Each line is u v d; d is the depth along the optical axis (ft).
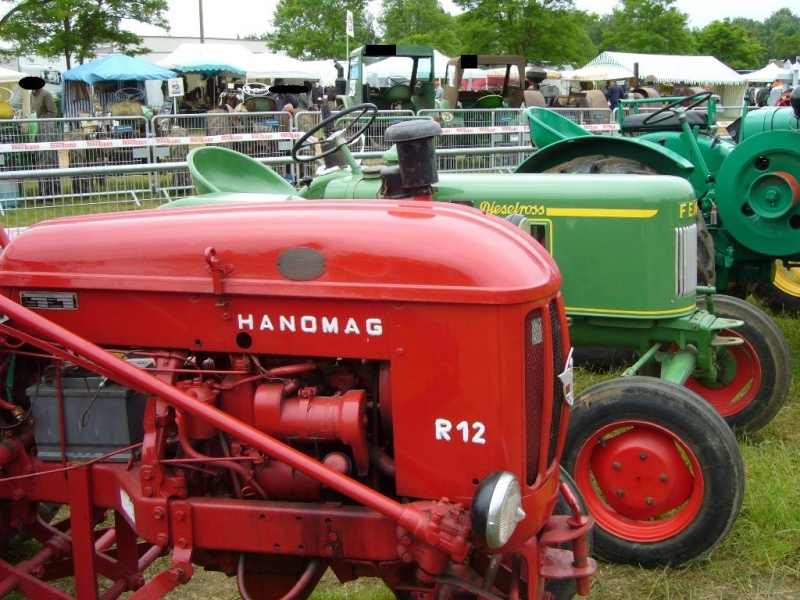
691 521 11.20
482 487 7.11
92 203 23.36
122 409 8.55
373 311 7.63
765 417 15.57
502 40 95.45
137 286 8.16
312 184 15.19
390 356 7.64
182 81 66.80
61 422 8.65
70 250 8.46
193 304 8.10
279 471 8.23
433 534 7.20
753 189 18.88
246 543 8.06
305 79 79.66
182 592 10.96
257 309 7.94
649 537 11.46
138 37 74.90
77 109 58.90
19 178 19.71
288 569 8.77
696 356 13.75
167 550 9.05
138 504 8.18
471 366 7.42
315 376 8.21
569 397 8.27
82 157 35.04
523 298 7.34
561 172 17.17
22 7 68.74
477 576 8.09
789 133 18.26
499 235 7.79
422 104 55.93
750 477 13.74
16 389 9.19
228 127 39.29
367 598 10.50
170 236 8.22
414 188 10.75
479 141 44.14
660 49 130.93
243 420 8.16
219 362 8.39
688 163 16.28
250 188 15.23
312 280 7.74
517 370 7.41
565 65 103.14
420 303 7.48
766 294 23.56
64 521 10.62
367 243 7.68
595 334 14.01
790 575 11.27
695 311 13.94
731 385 16.01
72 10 69.72
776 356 15.39
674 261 13.30
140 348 8.41
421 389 7.58
